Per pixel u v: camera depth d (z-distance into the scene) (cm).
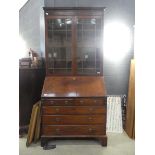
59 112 314
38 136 332
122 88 395
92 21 338
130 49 388
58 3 376
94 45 342
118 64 390
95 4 379
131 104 352
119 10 381
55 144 325
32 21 391
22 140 340
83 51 345
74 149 308
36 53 391
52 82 334
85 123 316
